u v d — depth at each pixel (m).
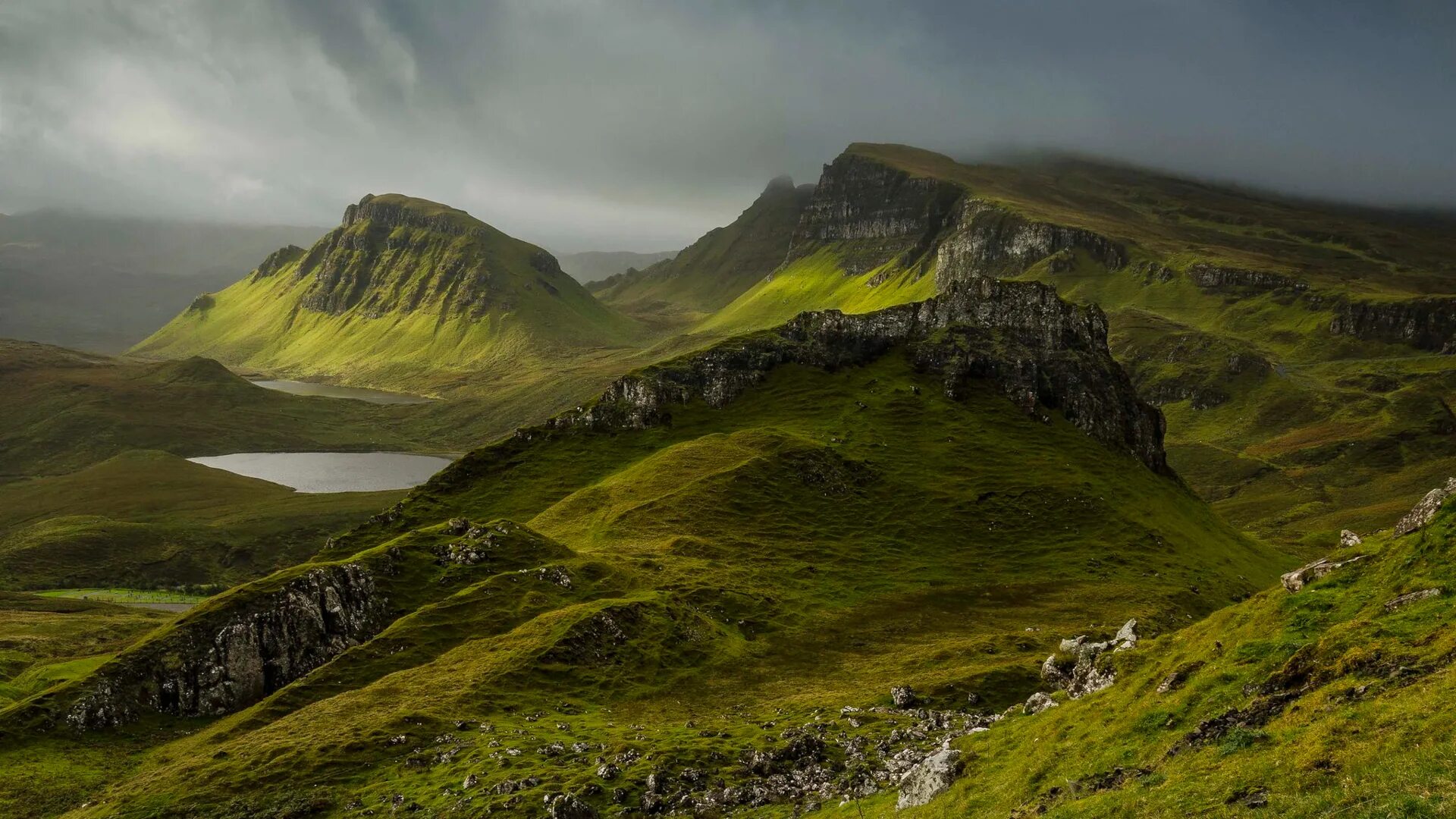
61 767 108.56
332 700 112.25
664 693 112.75
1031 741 47.47
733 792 66.12
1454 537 40.00
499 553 161.88
